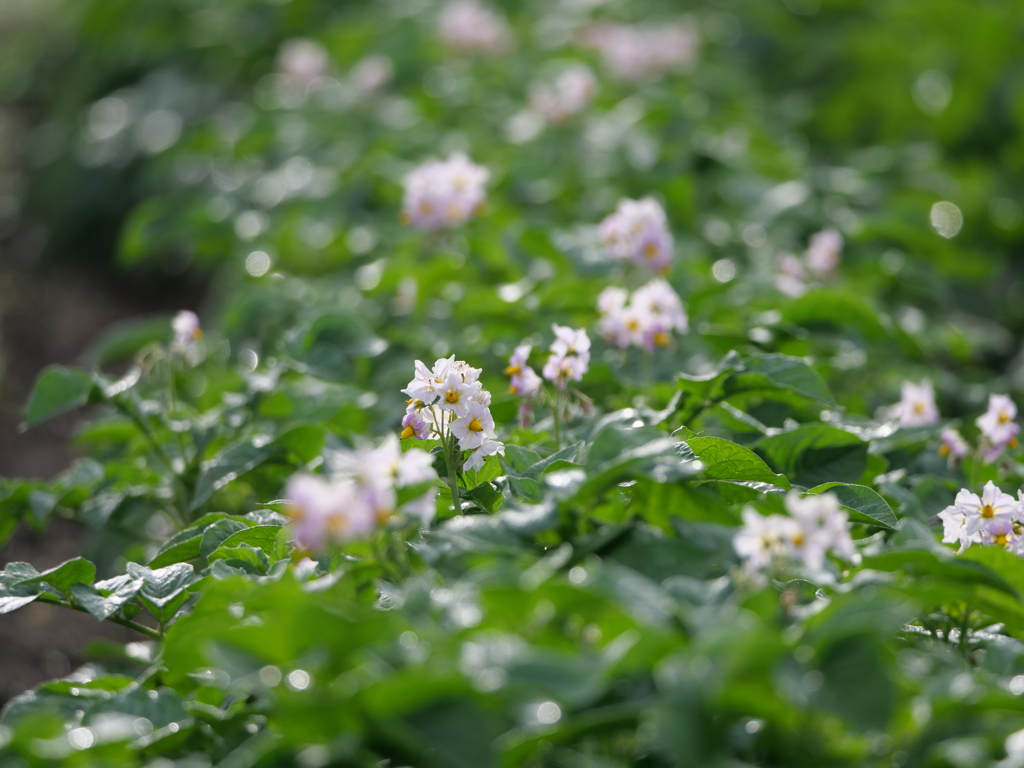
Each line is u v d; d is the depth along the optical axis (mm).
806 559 1939
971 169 3928
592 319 2518
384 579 2035
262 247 3318
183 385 2656
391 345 2553
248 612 1987
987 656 1990
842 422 2367
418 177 2633
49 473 3375
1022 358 3230
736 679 1879
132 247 3609
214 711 1987
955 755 1884
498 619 1911
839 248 2824
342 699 1866
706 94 4324
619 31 4160
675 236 3057
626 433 2020
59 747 1919
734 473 2113
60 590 2092
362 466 1939
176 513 2398
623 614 1889
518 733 1888
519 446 2172
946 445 2271
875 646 1885
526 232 2639
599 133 3635
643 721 1879
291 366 2406
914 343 2537
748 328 2529
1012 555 1995
